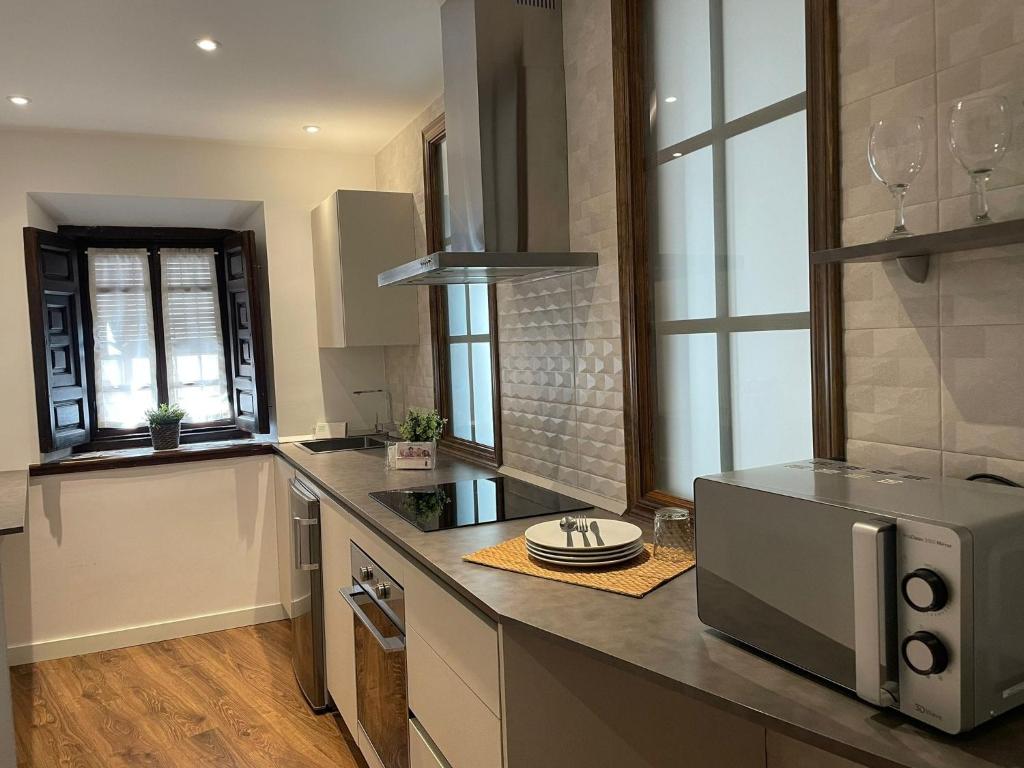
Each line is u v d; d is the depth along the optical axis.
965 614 0.93
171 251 4.62
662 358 2.18
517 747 1.50
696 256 2.01
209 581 4.11
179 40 2.79
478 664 1.59
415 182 3.89
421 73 3.22
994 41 1.21
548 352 2.68
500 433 3.06
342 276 3.82
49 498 3.77
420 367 4.01
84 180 3.85
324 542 2.96
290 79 3.24
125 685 3.44
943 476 1.33
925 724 1.01
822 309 1.53
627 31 2.15
